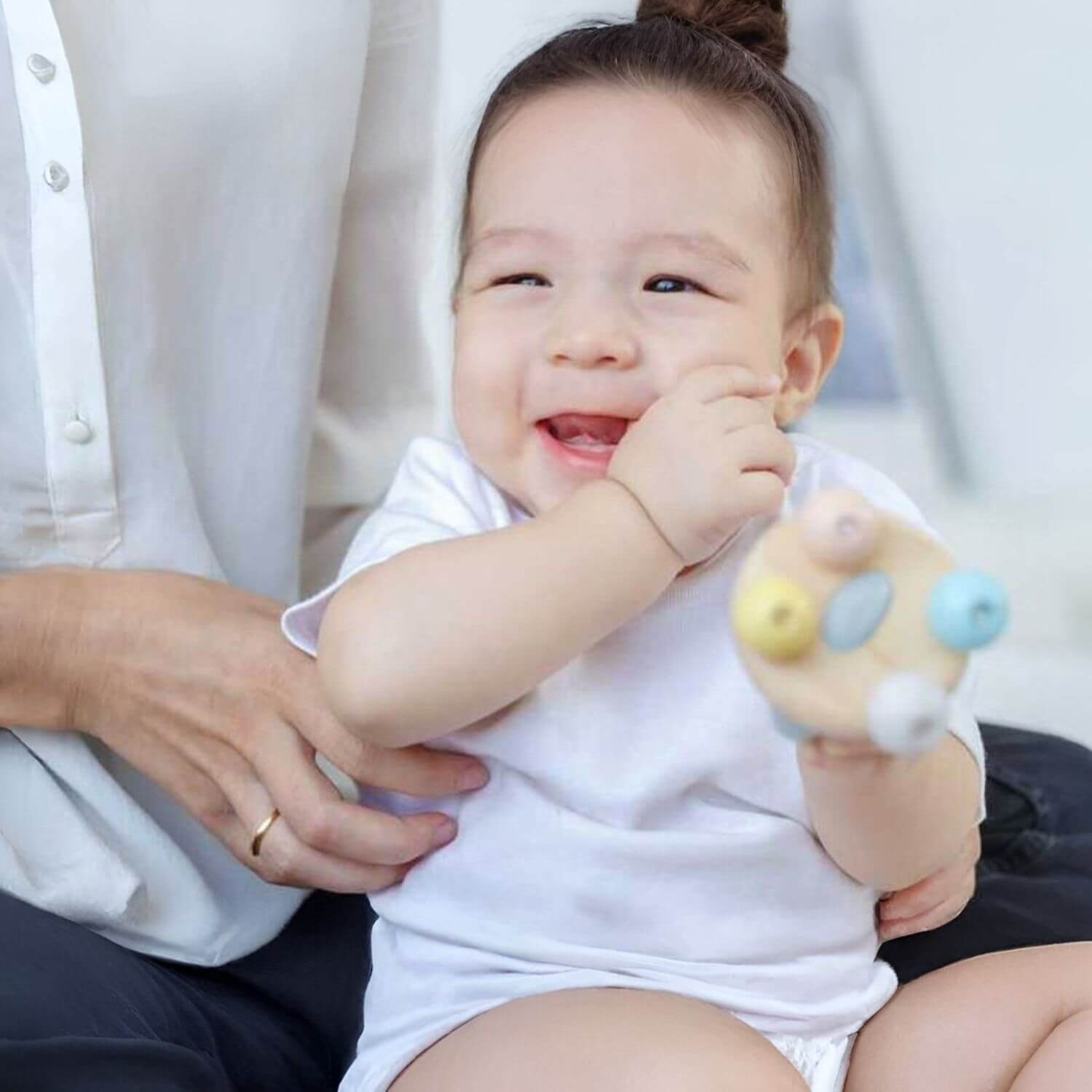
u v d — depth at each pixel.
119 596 1.13
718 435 0.92
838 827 0.96
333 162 1.31
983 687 2.29
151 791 1.21
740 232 1.07
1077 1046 0.96
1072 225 2.87
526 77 1.15
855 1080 1.03
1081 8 2.87
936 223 2.95
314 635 1.06
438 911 1.03
